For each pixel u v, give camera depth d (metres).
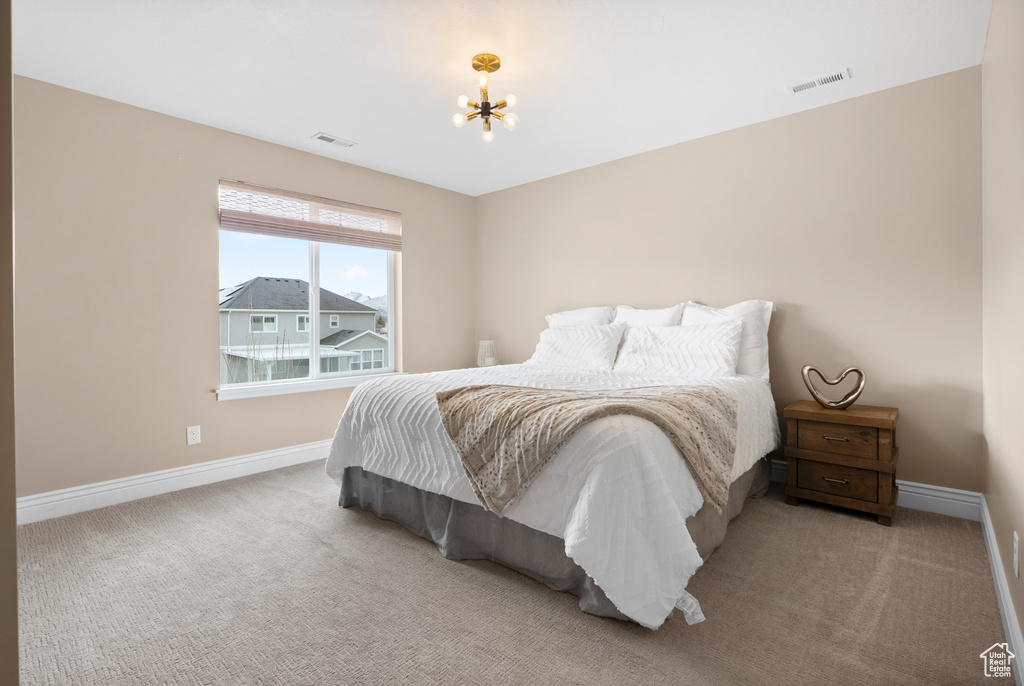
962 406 2.68
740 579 2.01
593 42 2.39
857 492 2.65
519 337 4.81
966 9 2.15
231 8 2.11
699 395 2.26
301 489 3.20
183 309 3.21
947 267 2.71
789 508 2.82
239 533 2.51
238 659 1.55
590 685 1.42
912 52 2.50
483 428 2.03
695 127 3.43
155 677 1.48
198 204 3.27
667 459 1.75
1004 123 1.81
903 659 1.51
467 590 1.96
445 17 2.18
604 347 3.55
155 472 3.09
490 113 2.56
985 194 2.43
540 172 4.40
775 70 2.66
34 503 2.66
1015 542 1.59
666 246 3.81
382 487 2.67
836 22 2.24
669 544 1.63
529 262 4.71
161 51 2.43
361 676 1.47
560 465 1.79
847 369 2.84
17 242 2.62
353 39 2.35
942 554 2.22
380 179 4.32
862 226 2.97
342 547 2.35
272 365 3.74
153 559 2.23
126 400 2.98
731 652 1.56
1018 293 1.56
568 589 1.90
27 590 1.96
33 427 2.67
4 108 0.70
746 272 3.43
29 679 1.46
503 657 1.55
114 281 2.93
